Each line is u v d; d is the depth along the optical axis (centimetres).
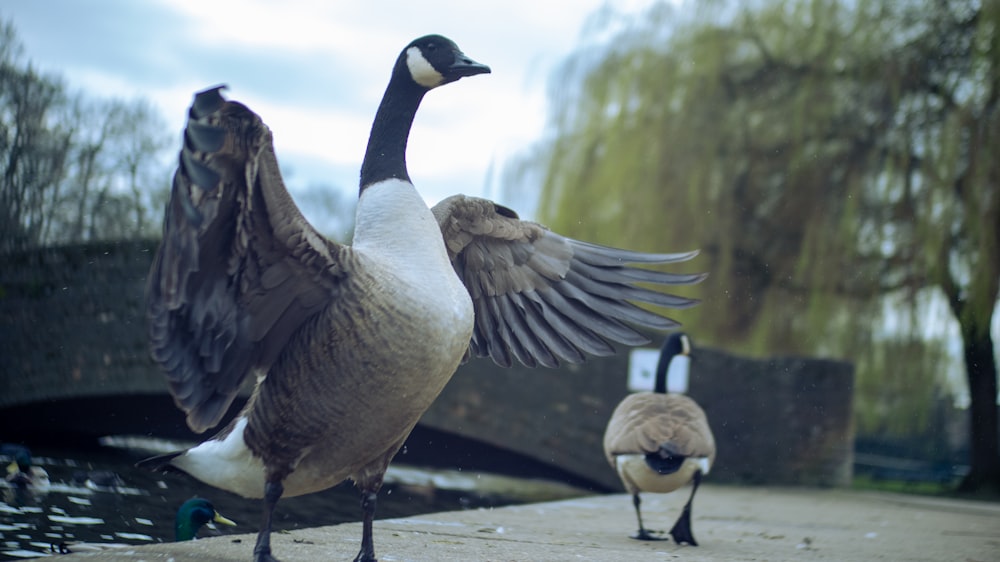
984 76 1738
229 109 377
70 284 1462
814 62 1895
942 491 1855
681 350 923
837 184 1855
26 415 1616
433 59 489
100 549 508
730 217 1884
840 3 1916
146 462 446
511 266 565
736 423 1573
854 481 2025
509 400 1475
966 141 1742
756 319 1928
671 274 543
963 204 1733
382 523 674
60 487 1007
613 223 1955
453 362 433
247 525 831
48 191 1908
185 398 435
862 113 1855
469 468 1764
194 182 364
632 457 718
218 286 423
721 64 1938
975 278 1689
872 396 1881
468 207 538
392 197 455
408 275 426
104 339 1443
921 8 1850
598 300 557
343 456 430
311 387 416
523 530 705
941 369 1805
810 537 795
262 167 390
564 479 1641
